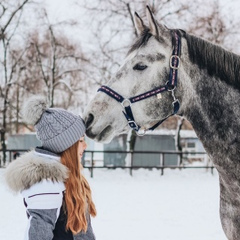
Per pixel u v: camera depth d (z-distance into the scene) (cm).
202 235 526
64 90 1931
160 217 634
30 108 189
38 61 1689
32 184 172
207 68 240
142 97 237
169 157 1752
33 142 2003
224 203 247
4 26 1675
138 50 243
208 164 1515
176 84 239
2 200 800
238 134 232
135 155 1683
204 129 241
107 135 239
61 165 179
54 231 175
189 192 946
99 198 827
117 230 544
